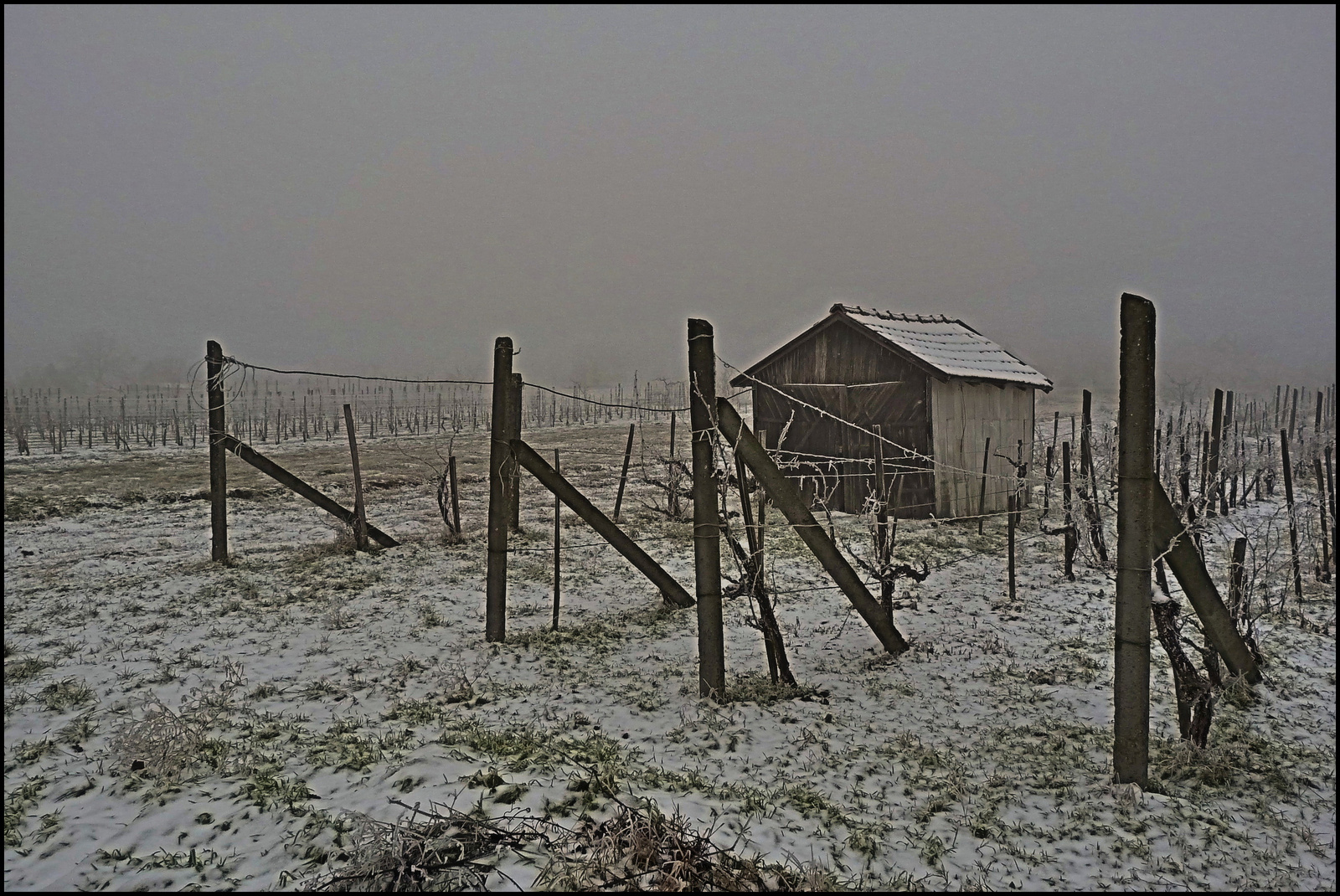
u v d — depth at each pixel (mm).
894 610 10992
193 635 9492
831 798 5582
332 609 10695
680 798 5453
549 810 5094
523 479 23641
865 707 7461
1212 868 4680
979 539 15844
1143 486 5504
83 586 11898
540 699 7527
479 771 5543
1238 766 6078
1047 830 5125
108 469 27453
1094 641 9570
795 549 14766
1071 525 12797
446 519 15609
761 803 5410
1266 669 8227
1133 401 5477
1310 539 12781
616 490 22531
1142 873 4621
